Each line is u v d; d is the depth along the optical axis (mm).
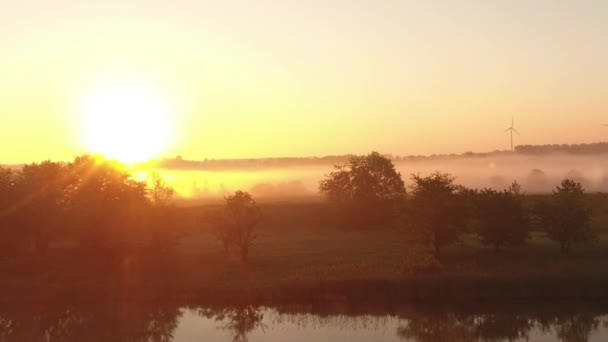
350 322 42844
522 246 63594
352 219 92750
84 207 63375
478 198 62344
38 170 67125
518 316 43500
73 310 46562
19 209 61406
